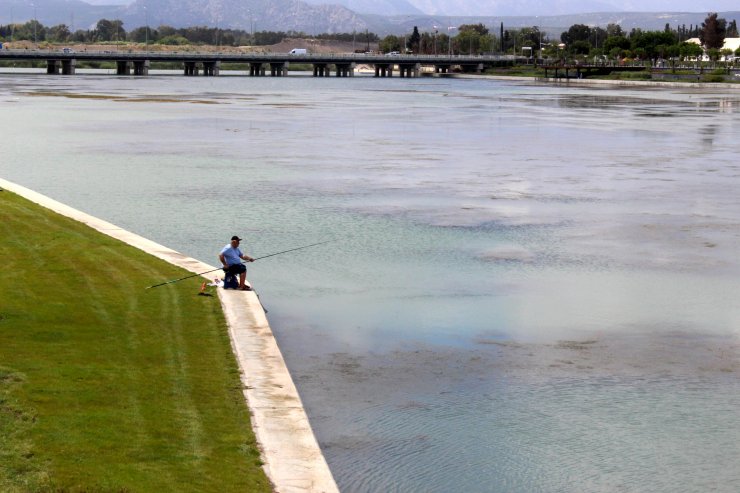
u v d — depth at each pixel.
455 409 25.08
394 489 20.67
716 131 114.31
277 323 32.72
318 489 18.52
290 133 106.69
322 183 66.81
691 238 48.56
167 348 26.80
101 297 31.72
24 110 136.75
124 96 181.62
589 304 35.66
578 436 23.48
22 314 29.14
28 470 18.34
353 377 27.39
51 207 50.88
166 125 114.81
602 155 87.12
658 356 29.64
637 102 186.12
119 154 83.44
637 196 62.22
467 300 36.06
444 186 66.06
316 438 23.09
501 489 20.77
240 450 20.16
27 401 21.92
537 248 45.75
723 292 37.72
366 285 38.16
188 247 44.66
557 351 30.02
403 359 29.05
